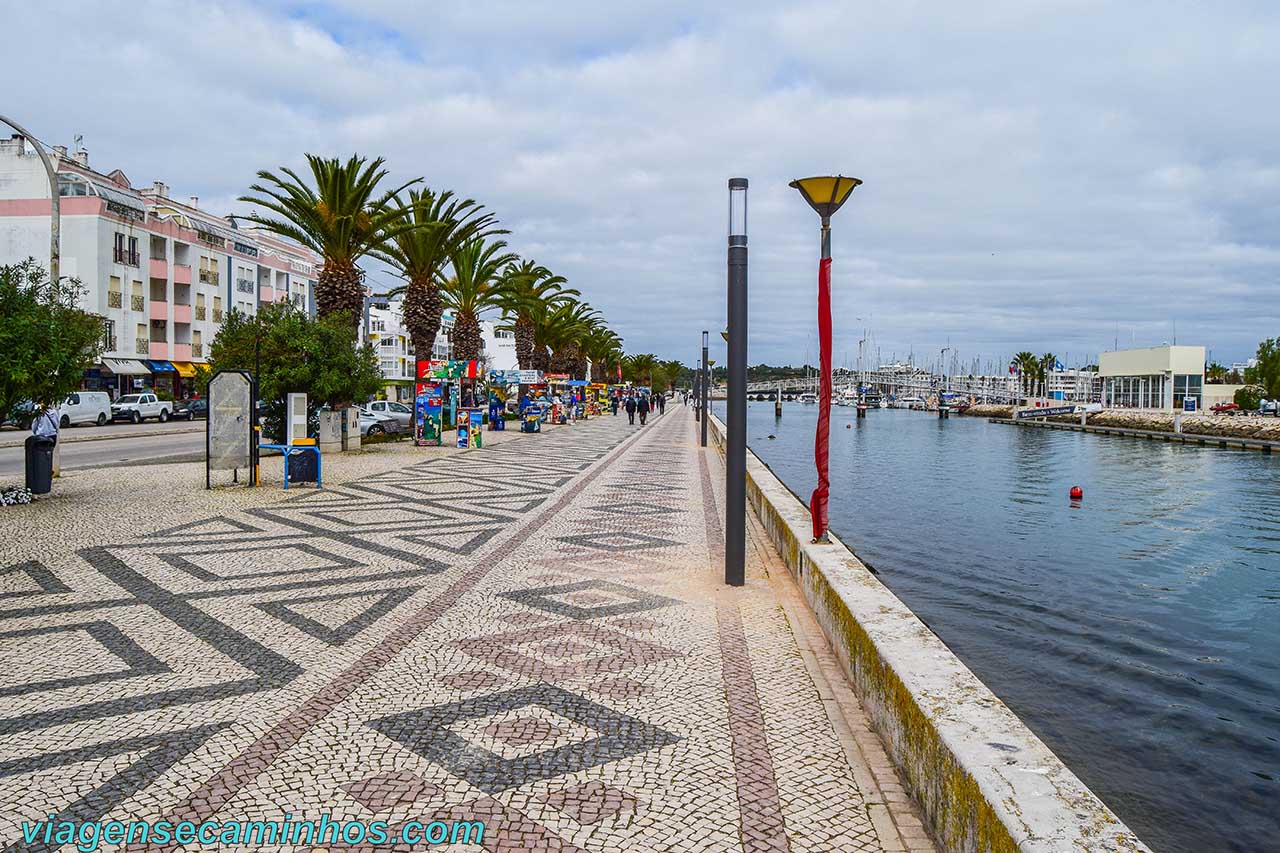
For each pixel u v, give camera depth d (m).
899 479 29.16
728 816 3.42
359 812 3.41
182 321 48.56
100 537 9.43
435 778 3.71
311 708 4.53
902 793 3.65
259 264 57.59
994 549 15.51
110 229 42.28
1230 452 45.00
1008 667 8.52
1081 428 69.62
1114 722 7.09
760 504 11.35
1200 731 6.91
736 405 7.52
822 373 7.54
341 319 21.98
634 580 7.72
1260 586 12.77
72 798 3.51
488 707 4.57
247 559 8.41
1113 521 19.62
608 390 72.81
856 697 4.78
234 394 14.09
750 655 5.55
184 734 4.16
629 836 3.25
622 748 4.06
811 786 3.70
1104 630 10.02
